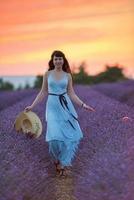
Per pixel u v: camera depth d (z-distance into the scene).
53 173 9.06
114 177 6.23
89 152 9.00
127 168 6.31
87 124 11.09
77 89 27.95
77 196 7.00
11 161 7.28
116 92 24.09
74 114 9.48
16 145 8.53
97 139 9.25
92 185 6.49
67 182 8.48
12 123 11.00
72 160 9.39
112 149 7.67
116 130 8.94
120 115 10.64
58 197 7.60
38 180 7.19
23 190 6.49
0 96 26.58
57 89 9.52
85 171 7.86
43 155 9.28
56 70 9.62
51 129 9.27
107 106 13.18
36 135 10.05
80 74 50.53
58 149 9.18
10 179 6.41
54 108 9.48
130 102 17.14
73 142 9.27
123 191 5.93
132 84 30.20
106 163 6.86
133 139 7.68
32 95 26.06
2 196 6.12
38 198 6.86
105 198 6.07
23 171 6.95
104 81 51.81
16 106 16.75
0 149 7.72
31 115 10.14
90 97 19.78
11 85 49.72
